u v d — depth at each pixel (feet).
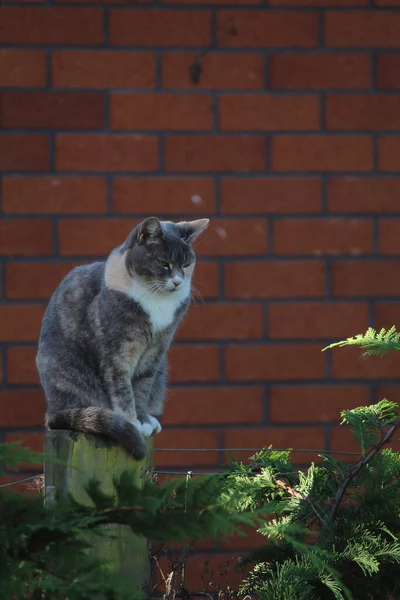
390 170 28.17
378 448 15.83
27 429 27.12
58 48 27.35
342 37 27.99
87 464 14.85
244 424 27.58
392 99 28.17
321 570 14.26
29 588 9.42
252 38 27.76
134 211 27.55
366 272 28.07
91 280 21.08
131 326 20.39
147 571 15.17
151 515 9.78
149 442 16.19
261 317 27.73
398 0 28.09
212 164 27.68
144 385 21.61
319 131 27.96
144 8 27.50
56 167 27.37
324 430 27.73
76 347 20.57
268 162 27.84
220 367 27.58
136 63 27.48
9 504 9.52
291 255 27.86
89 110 27.45
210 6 27.63
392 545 14.94
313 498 16.12
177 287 21.13
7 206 27.27
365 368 27.89
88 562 10.05
